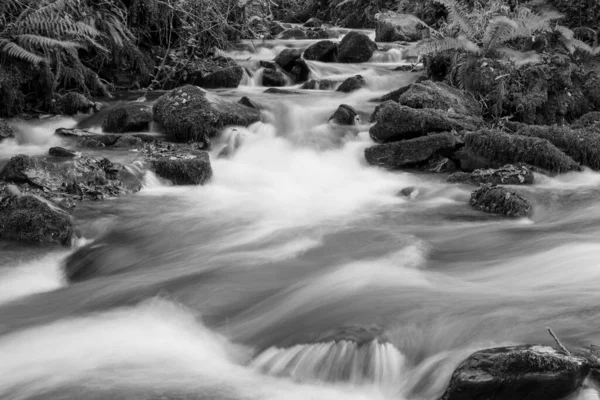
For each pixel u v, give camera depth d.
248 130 9.96
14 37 10.60
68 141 9.56
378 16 19.39
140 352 4.36
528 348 3.45
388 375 3.86
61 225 6.36
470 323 4.12
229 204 7.59
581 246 5.69
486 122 10.19
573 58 11.59
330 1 26.06
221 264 5.79
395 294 4.75
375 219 7.02
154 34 14.39
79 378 3.99
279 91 12.41
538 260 5.46
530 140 8.43
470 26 11.36
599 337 3.75
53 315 4.99
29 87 11.10
